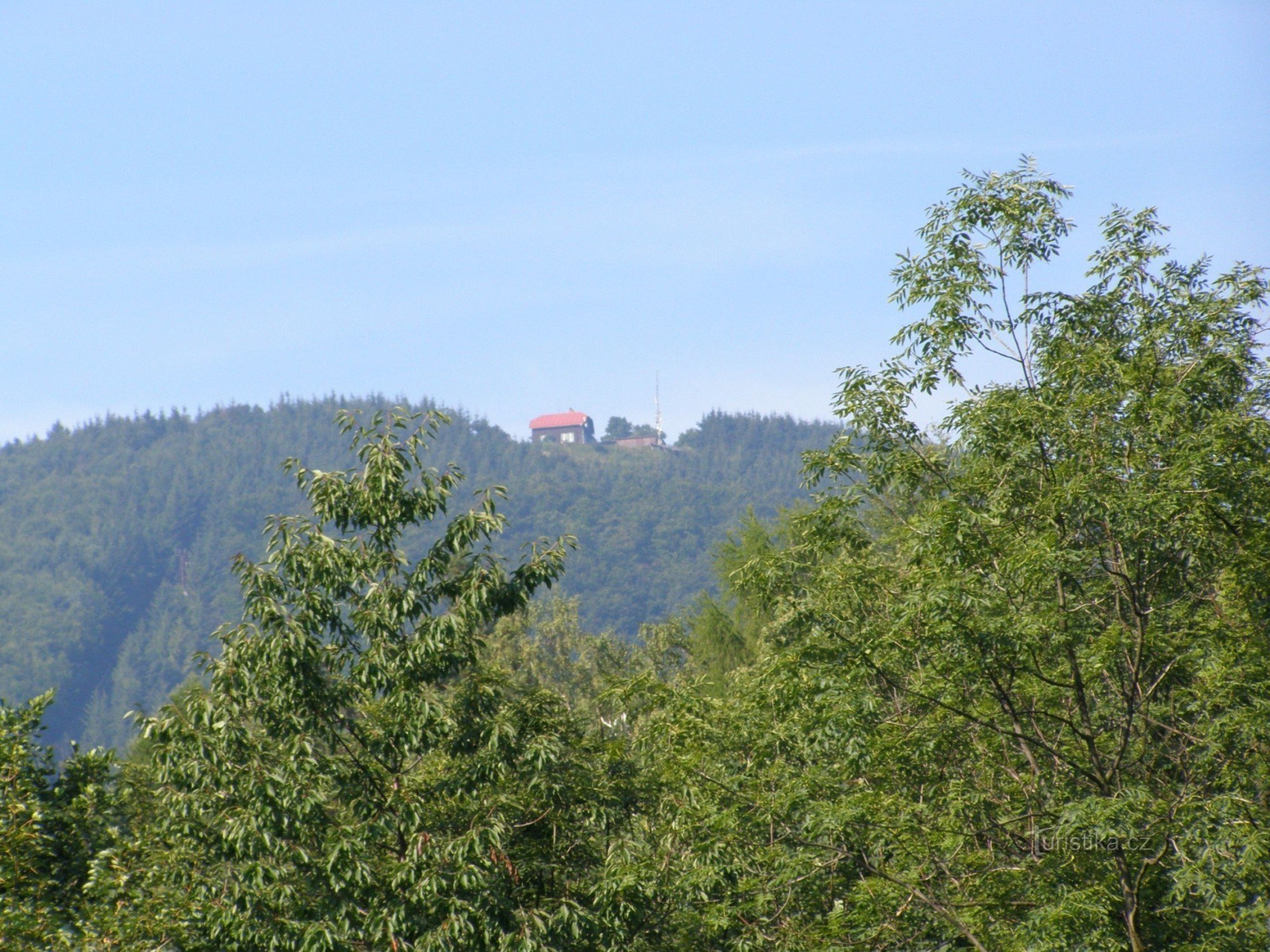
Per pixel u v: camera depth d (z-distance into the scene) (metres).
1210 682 45.19
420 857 50.62
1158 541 44.75
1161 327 48.12
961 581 44.47
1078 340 51.38
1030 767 51.28
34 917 51.41
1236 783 44.97
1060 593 47.38
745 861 52.28
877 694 51.47
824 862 50.56
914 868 47.91
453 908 49.81
